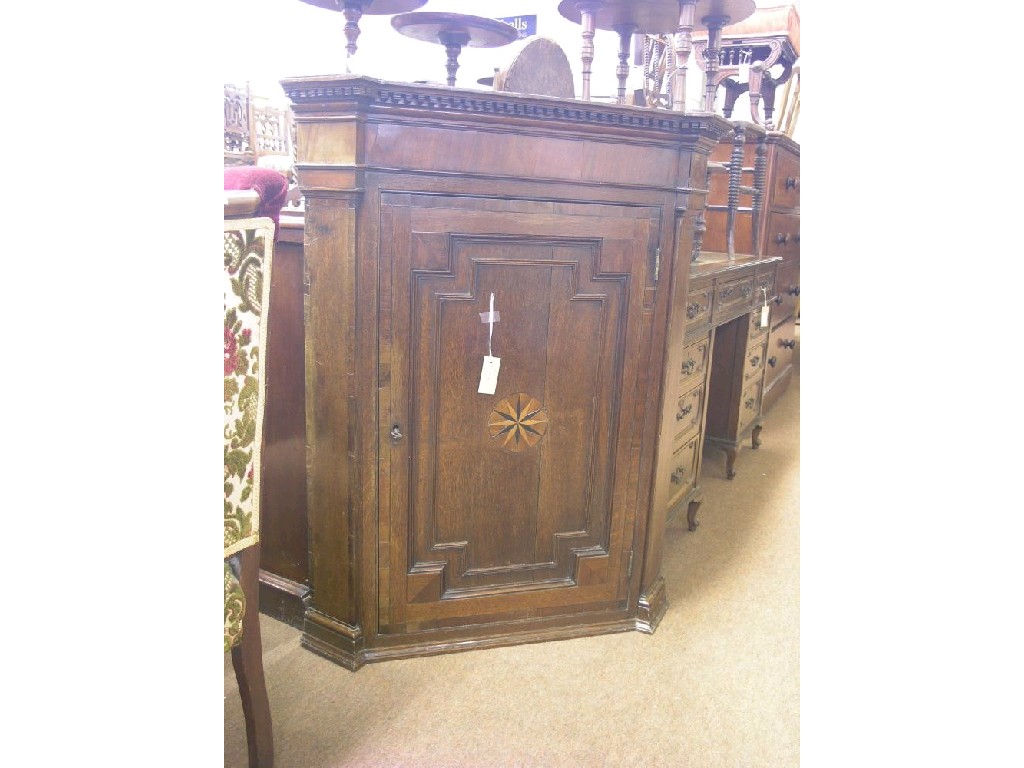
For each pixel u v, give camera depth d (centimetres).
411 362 185
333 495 193
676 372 212
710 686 198
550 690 194
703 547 284
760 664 208
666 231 195
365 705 185
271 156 414
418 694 190
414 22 221
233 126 394
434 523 199
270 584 218
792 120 478
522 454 200
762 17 375
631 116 179
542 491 204
